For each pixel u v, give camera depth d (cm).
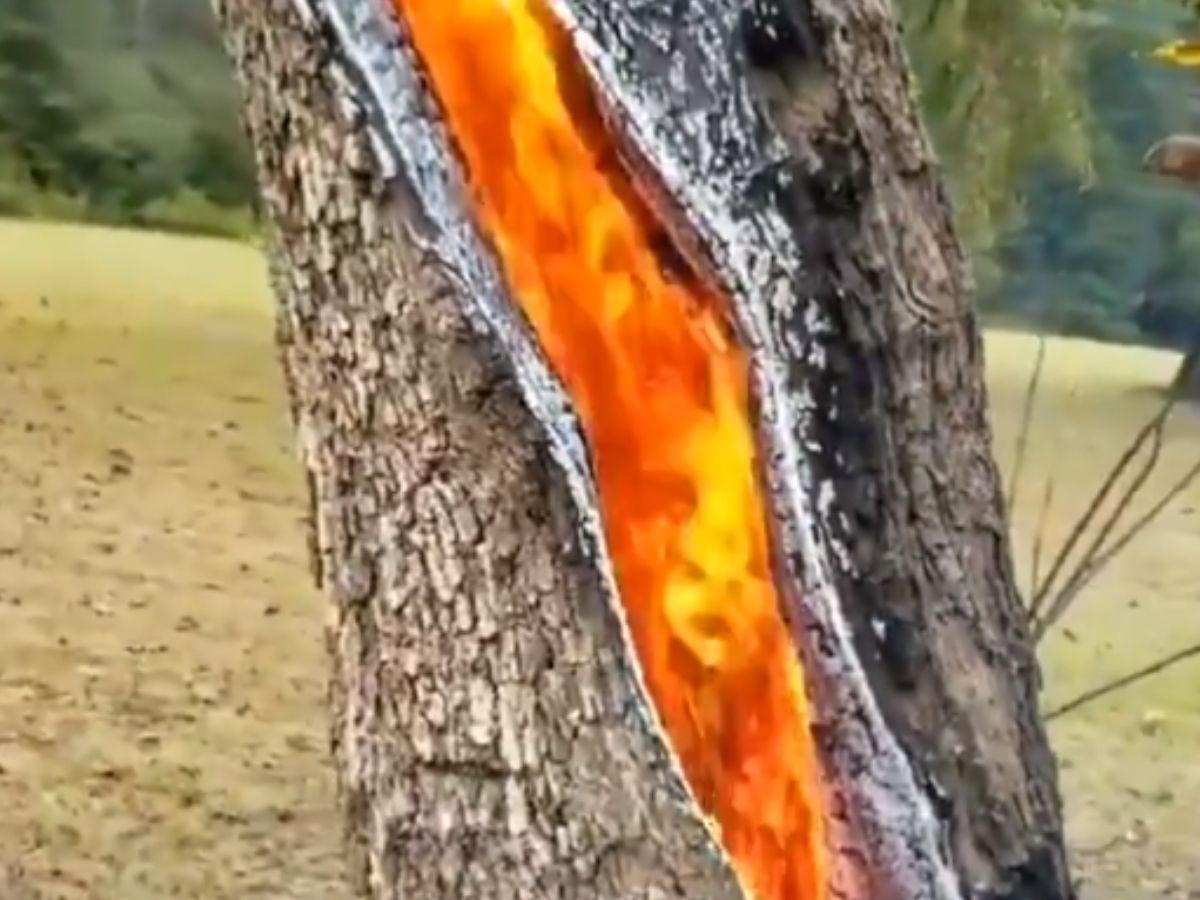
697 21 137
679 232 129
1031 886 160
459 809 137
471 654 135
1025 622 165
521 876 135
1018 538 412
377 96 128
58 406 433
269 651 401
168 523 424
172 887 362
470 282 130
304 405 140
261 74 137
